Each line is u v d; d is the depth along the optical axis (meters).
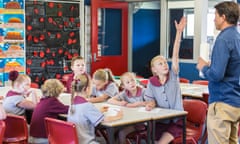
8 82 8.38
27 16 8.66
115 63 10.14
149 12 10.94
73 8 9.29
